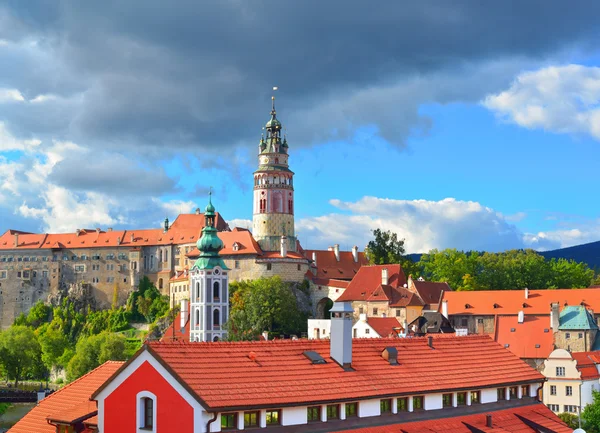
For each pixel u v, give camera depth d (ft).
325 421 241.55
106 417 236.84
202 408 214.28
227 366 234.38
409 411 265.54
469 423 276.41
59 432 265.13
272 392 230.07
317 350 262.06
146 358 228.02
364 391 250.57
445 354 295.48
